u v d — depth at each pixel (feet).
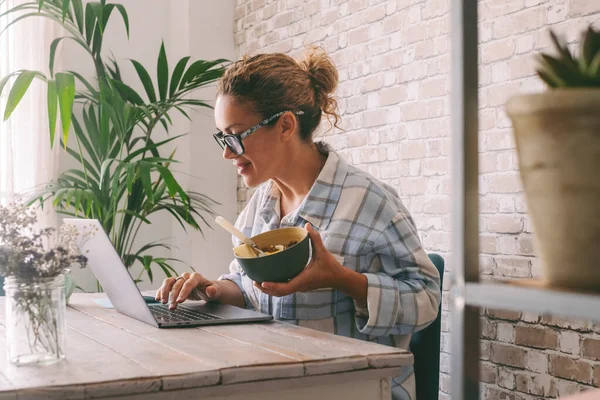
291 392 3.84
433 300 5.74
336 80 6.37
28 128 11.77
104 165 10.42
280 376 3.74
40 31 11.90
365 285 5.39
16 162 11.71
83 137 11.27
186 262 13.23
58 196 10.16
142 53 13.38
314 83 6.24
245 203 13.20
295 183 6.22
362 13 10.20
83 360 3.88
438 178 8.84
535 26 7.61
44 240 11.31
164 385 3.46
